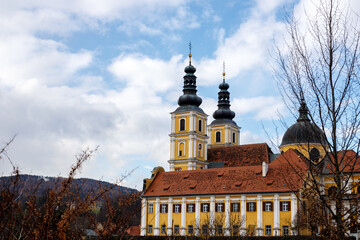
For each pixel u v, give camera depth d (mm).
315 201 17750
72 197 12523
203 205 89062
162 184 97250
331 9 17984
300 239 57000
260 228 81500
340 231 16531
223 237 64000
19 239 11180
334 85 17531
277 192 81125
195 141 123250
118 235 13711
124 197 14164
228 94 147625
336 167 17359
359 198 17031
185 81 132125
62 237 12023
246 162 119500
